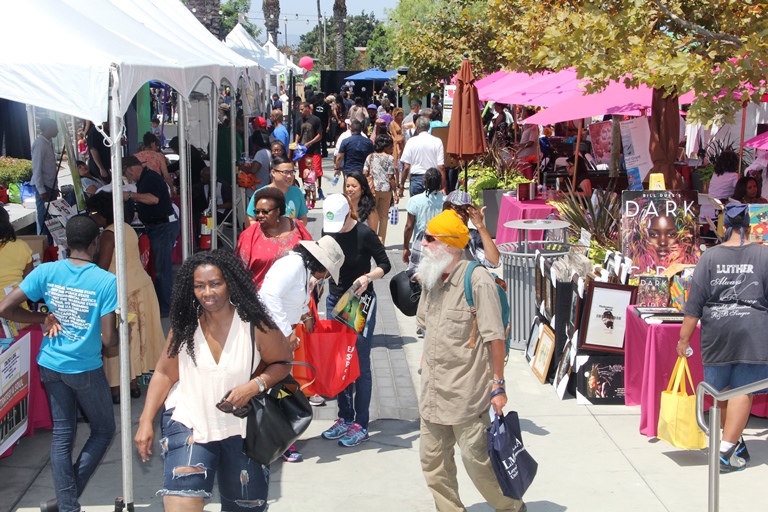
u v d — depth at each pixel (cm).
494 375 416
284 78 3297
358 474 551
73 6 641
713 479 428
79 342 462
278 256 575
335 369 568
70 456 471
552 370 723
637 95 959
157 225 905
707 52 725
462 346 421
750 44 654
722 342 535
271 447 383
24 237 718
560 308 704
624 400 668
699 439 540
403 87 2175
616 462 564
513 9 1095
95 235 480
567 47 761
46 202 1016
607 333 662
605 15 762
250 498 393
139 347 673
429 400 427
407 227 845
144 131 1562
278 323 478
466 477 547
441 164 1269
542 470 552
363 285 577
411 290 581
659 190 730
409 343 852
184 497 362
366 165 1249
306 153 1816
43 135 1016
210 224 948
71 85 450
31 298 465
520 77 1469
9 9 491
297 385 405
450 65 2031
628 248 723
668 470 552
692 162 1364
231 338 376
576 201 980
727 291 530
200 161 1168
